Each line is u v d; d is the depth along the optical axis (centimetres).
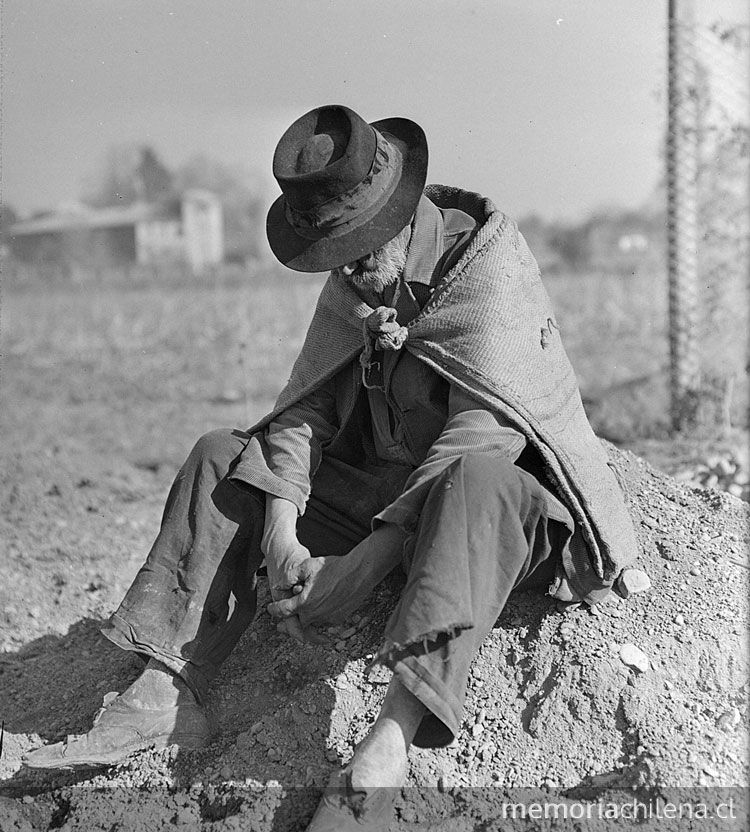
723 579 338
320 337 328
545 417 295
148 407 873
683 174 704
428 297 309
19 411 862
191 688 306
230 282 1675
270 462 317
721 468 563
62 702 362
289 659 328
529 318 303
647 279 1345
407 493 282
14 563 500
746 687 313
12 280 1734
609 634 312
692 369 697
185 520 310
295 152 293
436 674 262
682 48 703
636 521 354
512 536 274
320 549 329
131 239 2691
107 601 457
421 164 299
